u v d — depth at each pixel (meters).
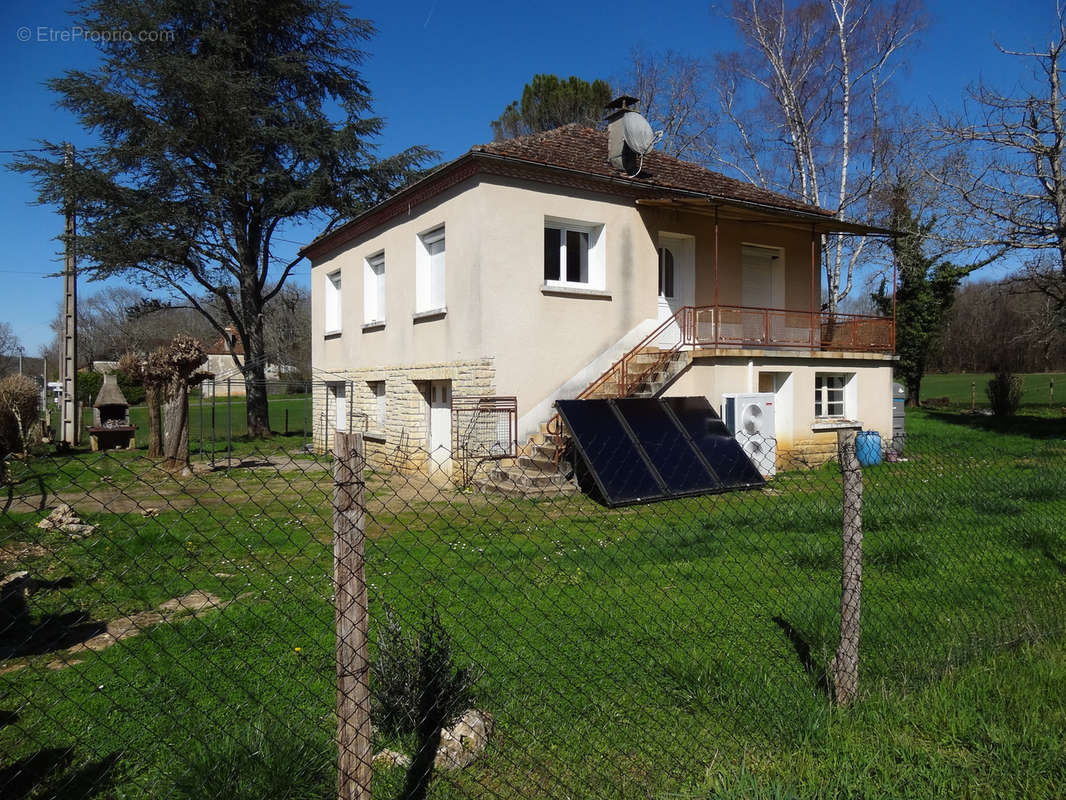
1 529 7.72
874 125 26.02
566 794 2.89
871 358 15.91
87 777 3.01
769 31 26.78
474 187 12.59
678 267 15.55
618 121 14.41
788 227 16.45
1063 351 33.22
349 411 18.06
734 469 11.34
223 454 17.19
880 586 5.68
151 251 21.27
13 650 4.43
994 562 6.36
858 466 3.70
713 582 5.82
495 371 12.52
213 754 2.92
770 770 3.06
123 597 5.61
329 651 4.34
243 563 6.64
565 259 13.78
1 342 59.72
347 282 18.11
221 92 21.14
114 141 22.00
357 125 23.83
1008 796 2.89
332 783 2.89
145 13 21.78
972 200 18.62
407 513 9.12
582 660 4.19
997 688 3.77
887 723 3.45
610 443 10.70
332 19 24.36
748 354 13.77
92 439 18.45
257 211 23.70
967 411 30.27
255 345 24.19
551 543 7.20
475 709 3.46
